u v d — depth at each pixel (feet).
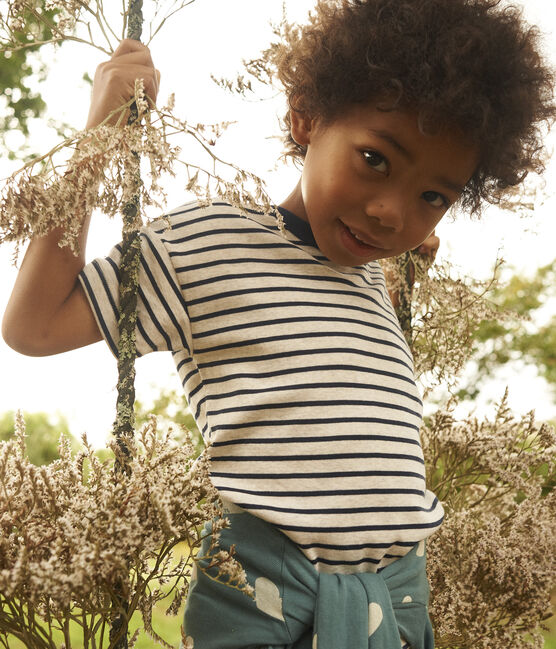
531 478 4.75
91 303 3.00
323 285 3.43
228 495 3.00
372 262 4.04
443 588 4.05
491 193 3.98
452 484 4.77
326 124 3.28
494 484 4.90
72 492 2.70
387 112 3.07
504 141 3.33
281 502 3.00
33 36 3.35
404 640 3.22
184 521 2.69
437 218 3.36
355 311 3.48
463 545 4.09
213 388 3.25
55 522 2.53
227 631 2.99
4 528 2.50
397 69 3.08
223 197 2.81
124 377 2.97
